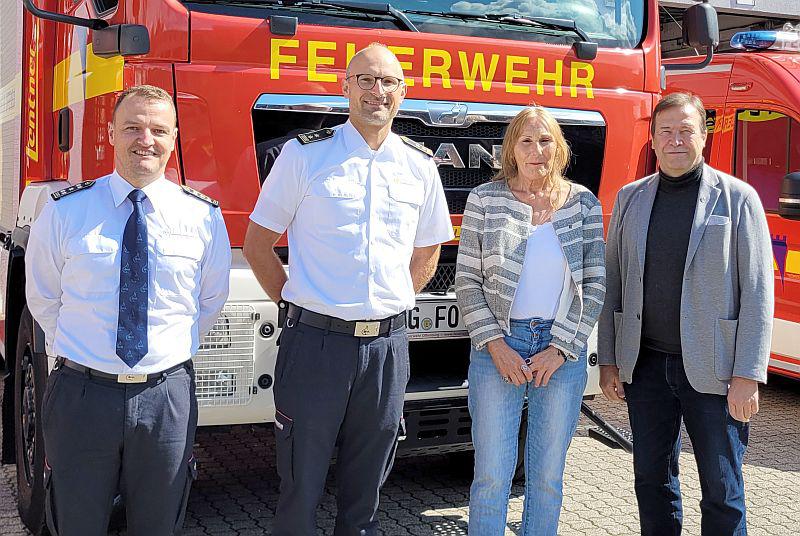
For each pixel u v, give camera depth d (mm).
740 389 3213
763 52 6707
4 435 4555
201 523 4152
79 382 2730
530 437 3455
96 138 3725
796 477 4957
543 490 3424
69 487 2771
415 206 3256
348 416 3217
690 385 3314
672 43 8344
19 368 4223
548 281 3340
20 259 4473
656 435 3477
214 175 3658
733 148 6672
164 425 2791
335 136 3207
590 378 4074
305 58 3764
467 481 4758
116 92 3598
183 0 3621
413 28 3951
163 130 2789
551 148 3334
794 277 6070
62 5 4391
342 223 3121
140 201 2777
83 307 2736
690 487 4746
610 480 4801
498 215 3371
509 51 4109
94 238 2736
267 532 4055
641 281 3395
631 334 3439
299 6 3777
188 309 2861
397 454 3898
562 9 4293
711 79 6902
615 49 4352
